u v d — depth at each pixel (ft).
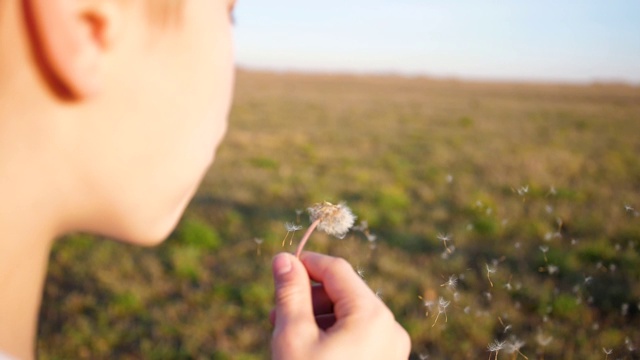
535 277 16.76
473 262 18.75
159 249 21.16
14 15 1.47
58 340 14.87
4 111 1.55
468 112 101.09
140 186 1.85
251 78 235.61
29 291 1.80
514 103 130.11
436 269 18.11
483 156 45.44
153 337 15.34
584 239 20.36
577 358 11.89
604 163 41.32
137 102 1.74
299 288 2.84
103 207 1.83
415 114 94.73
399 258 19.04
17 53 1.50
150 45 1.74
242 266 19.81
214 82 2.00
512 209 24.88
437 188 32.12
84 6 1.56
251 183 33.35
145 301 17.33
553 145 54.13
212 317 16.42
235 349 14.89
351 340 2.64
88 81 1.57
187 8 1.84
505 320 13.58
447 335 13.32
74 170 1.71
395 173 37.81
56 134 1.63
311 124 73.72
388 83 231.30
